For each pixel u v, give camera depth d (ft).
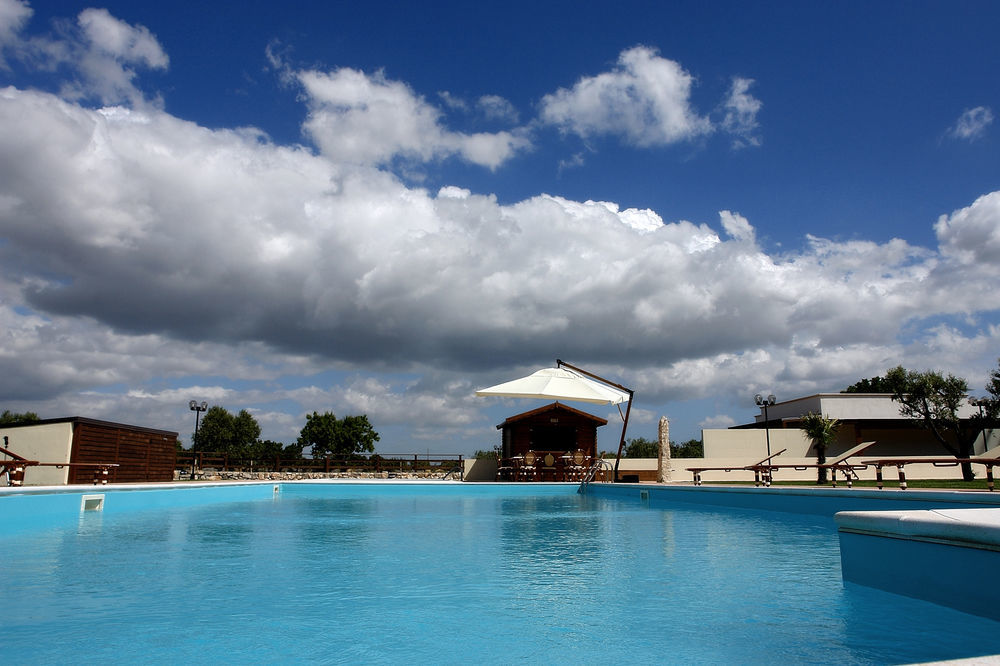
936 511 12.46
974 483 49.08
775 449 77.41
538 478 72.13
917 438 81.82
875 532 13.23
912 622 11.10
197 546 21.65
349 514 35.50
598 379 72.59
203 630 10.93
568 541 23.34
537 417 75.77
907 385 73.97
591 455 76.89
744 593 13.89
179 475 68.74
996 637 9.97
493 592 14.16
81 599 13.34
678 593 13.98
